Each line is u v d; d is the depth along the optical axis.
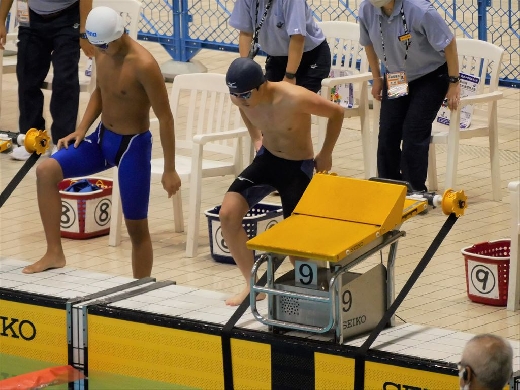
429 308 19.31
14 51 33.94
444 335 15.52
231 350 15.64
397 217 15.33
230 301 17.00
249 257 17.38
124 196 19.02
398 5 23.50
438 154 29.83
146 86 18.28
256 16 24.16
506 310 19.22
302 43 23.80
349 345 14.95
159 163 23.23
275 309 15.56
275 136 17.38
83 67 37.44
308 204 15.75
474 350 12.17
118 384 16.66
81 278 18.48
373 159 26.44
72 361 17.19
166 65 38.09
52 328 17.30
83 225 23.39
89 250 22.73
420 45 23.77
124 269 21.48
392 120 24.78
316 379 15.02
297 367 15.16
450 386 14.05
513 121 33.16
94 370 17.00
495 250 20.31
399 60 24.05
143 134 18.86
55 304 17.16
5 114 33.31
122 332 16.62
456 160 24.58
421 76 24.16
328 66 24.95
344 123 33.31
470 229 23.67
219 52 42.94
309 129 17.62
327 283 15.38
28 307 17.44
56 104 27.83
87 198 23.28
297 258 15.70
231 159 28.69
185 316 16.38
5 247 22.67
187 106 34.66
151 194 26.72
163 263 21.84
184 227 24.20
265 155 17.72
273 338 15.27
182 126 32.38
